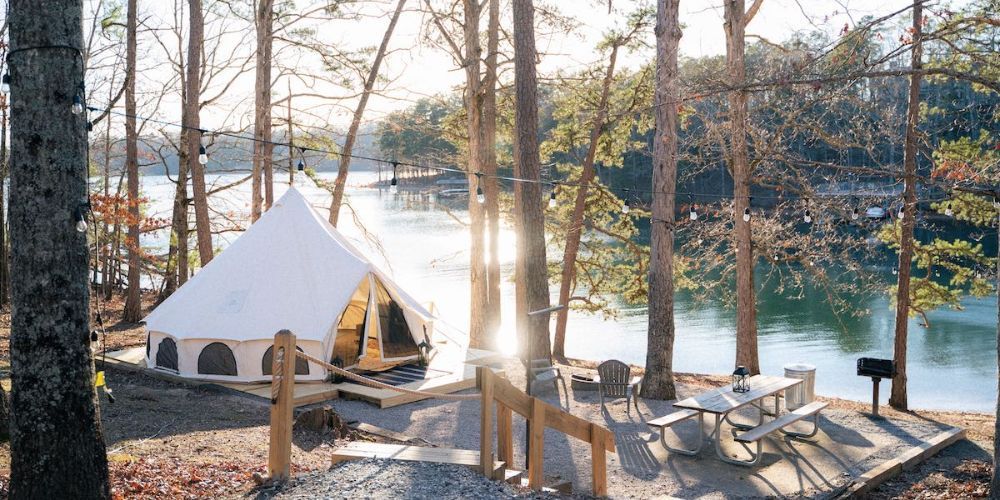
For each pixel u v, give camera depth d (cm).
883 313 3575
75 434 647
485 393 740
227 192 2659
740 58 1753
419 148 4194
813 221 1750
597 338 3241
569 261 2589
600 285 2738
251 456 937
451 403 1398
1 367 1479
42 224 629
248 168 2573
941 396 2266
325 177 2758
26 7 620
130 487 755
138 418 1150
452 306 3612
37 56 623
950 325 3284
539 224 1802
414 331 1655
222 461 897
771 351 2889
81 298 652
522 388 1588
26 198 629
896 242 2038
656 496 961
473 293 2386
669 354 1563
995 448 849
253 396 1361
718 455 1119
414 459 763
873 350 2878
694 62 1920
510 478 784
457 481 707
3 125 1942
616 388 1432
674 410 1427
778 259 2098
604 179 5494
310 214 1672
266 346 1458
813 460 1127
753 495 977
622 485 1012
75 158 643
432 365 1630
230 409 1261
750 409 1429
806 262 2059
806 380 1383
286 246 1593
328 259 1584
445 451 794
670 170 1546
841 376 2505
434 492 678
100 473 664
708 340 3103
